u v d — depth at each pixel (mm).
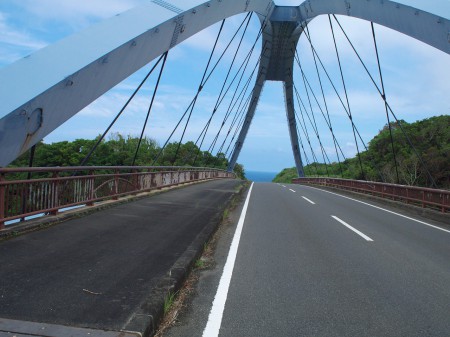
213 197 14742
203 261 6215
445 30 12523
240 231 8883
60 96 7336
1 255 5215
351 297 4695
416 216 13156
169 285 4426
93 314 3596
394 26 15805
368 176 48438
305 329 3781
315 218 11312
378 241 8227
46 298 3904
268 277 5418
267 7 29344
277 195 19344
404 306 4449
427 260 6676
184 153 52969
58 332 3217
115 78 9227
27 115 6617
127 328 3322
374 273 5754
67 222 7680
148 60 10688
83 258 5340
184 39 12961
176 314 4090
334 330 3773
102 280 4523
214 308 4258
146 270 4984
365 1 18188
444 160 40500
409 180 42594
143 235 7012
